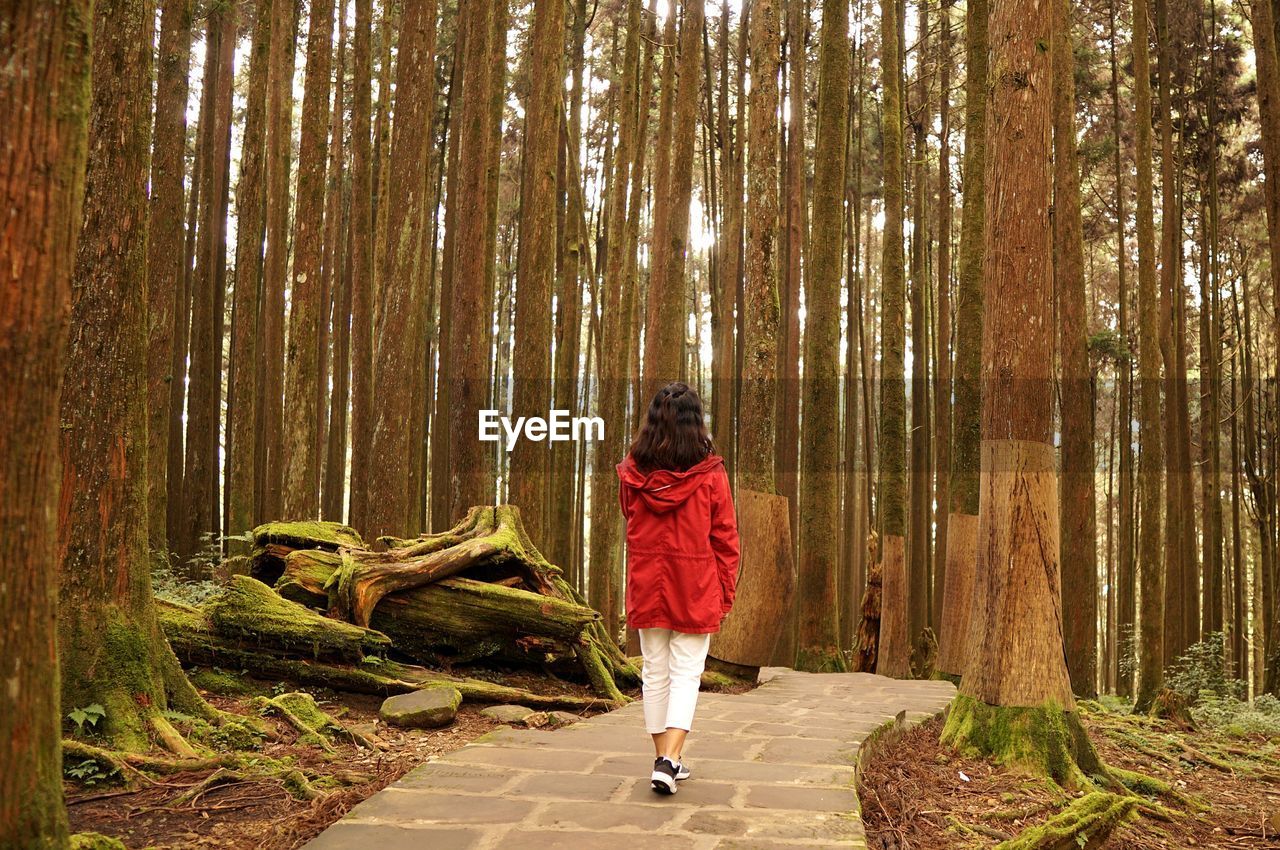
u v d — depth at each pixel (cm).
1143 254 1322
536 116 1205
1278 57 1198
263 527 777
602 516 1514
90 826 361
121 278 483
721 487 423
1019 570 601
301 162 1275
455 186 1958
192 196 2012
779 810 384
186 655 612
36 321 218
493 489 1154
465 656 735
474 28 1172
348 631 633
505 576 778
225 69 1872
